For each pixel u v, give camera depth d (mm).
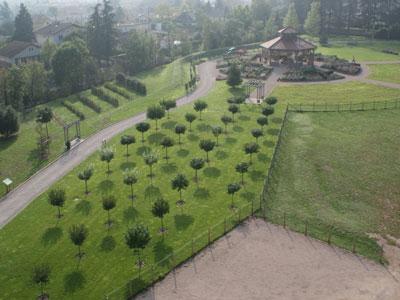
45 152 81062
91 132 89312
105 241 52562
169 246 51188
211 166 70688
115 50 178250
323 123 88750
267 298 43281
